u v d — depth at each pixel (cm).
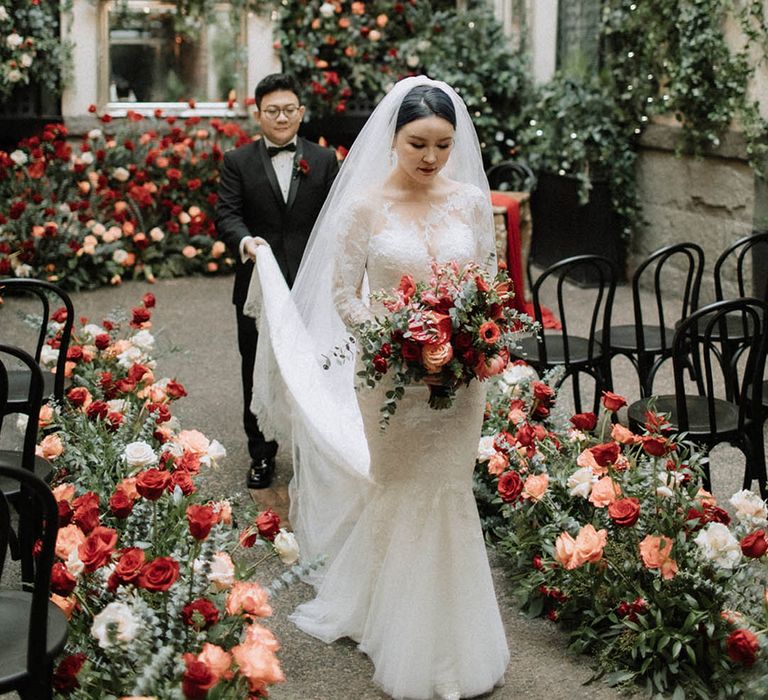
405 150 308
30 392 335
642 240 877
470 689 314
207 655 228
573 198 879
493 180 897
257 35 938
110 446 364
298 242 459
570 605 346
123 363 457
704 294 809
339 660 337
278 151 459
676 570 314
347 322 320
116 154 892
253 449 472
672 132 820
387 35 971
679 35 784
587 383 620
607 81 869
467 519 318
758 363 406
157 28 927
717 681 313
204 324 753
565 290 864
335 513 379
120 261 836
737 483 469
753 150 734
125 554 251
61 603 261
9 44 875
